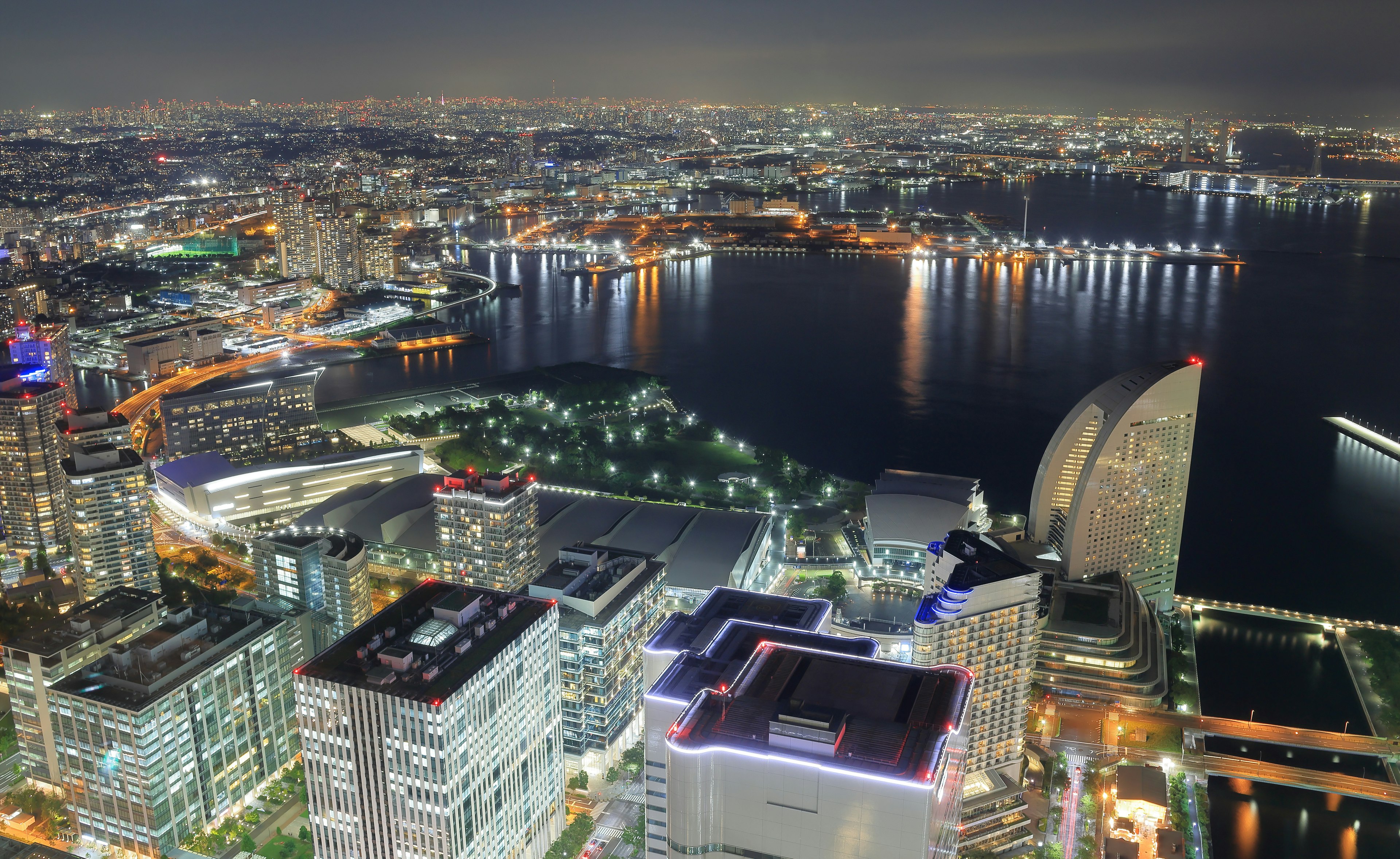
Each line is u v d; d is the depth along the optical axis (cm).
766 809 15750
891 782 14775
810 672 17600
